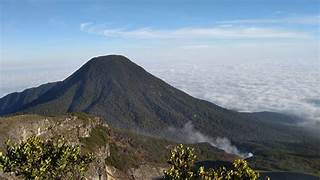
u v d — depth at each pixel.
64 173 48.91
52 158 48.66
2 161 47.16
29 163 47.09
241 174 42.88
